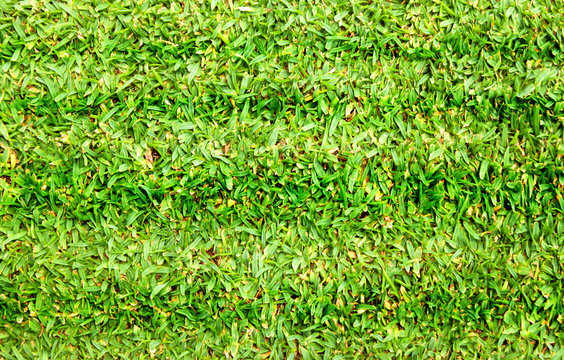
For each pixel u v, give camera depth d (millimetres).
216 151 1606
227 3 1641
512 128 1634
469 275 1608
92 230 1603
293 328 1609
